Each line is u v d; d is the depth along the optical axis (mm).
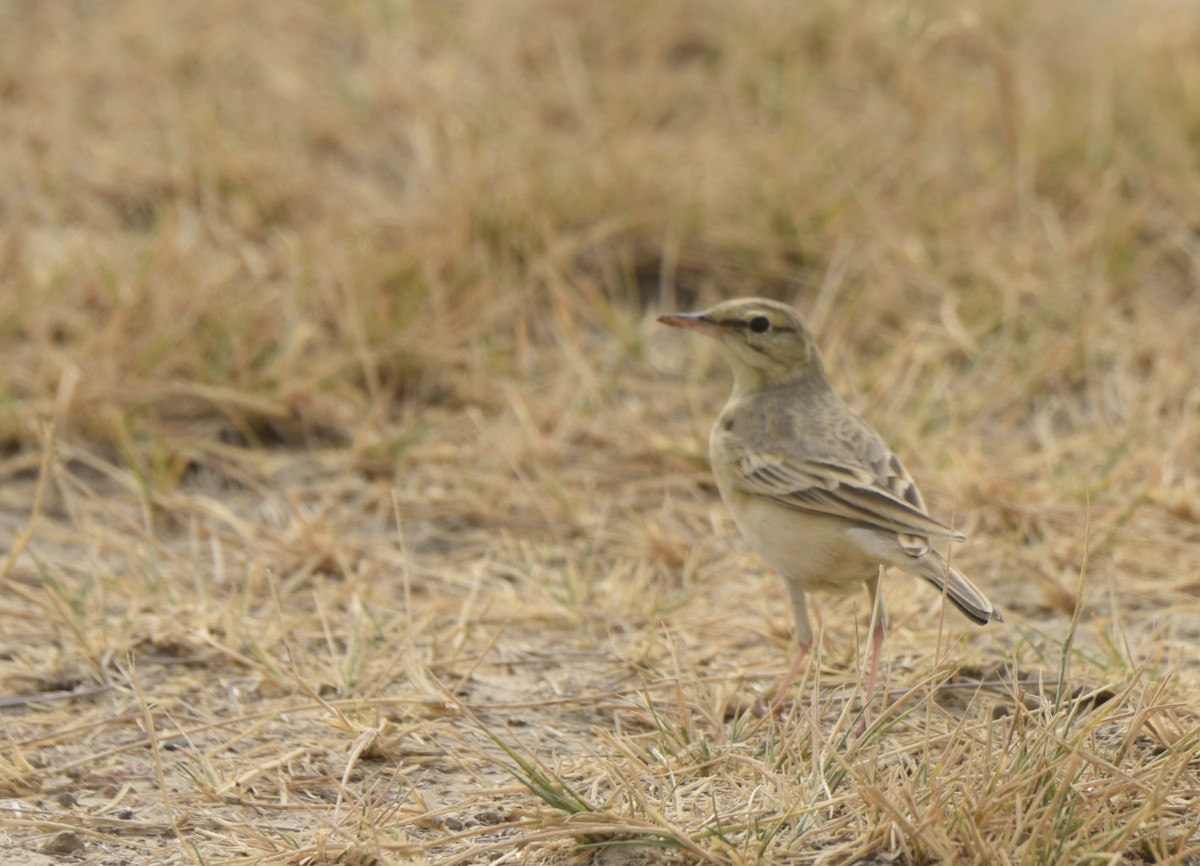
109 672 9422
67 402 13156
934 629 10039
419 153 17250
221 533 11812
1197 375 13938
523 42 19453
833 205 15977
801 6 19859
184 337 13984
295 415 13586
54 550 11469
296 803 8000
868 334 14922
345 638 9984
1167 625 10195
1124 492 12094
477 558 11594
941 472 12375
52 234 16047
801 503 8859
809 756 8062
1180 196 16516
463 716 8930
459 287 15039
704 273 15805
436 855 7387
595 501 12406
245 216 16172
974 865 6859
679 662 9656
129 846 7590
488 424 13586
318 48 19938
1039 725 7781
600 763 8109
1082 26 20438
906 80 18375
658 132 17859
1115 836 6969
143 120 18141
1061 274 15375
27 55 19328
